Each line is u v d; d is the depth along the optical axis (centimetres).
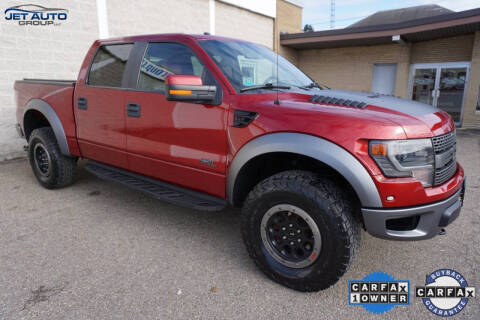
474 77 1036
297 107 230
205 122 266
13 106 592
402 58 1246
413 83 1268
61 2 626
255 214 241
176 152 290
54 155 411
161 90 300
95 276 252
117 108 333
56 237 312
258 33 1174
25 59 595
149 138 309
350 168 203
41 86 418
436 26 983
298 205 219
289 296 232
